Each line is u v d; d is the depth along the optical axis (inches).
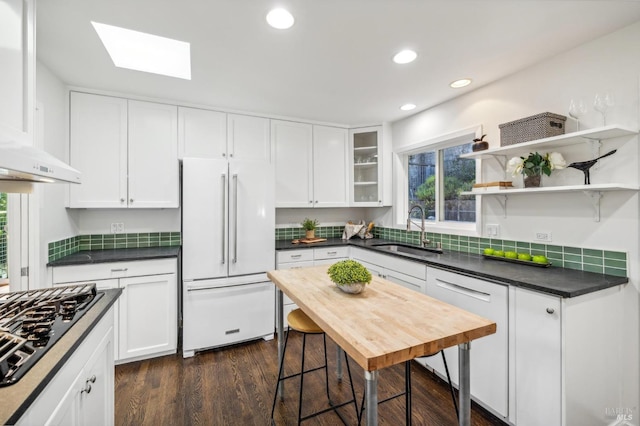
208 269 102.7
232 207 105.9
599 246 70.7
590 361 60.2
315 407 74.8
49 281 85.1
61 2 57.2
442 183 125.0
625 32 66.2
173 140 111.2
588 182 70.5
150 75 90.1
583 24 65.3
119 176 103.0
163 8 59.4
